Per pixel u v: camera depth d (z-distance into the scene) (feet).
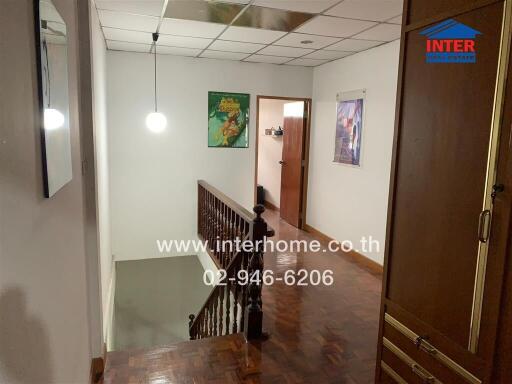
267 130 26.53
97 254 7.77
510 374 4.59
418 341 6.03
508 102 4.45
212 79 17.80
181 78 17.34
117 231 17.40
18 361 3.01
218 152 18.39
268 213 24.50
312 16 11.00
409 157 6.12
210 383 7.68
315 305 11.55
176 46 15.29
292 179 21.16
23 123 3.24
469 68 4.96
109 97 16.47
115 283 17.38
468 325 5.13
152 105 17.10
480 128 4.82
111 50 16.15
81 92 7.57
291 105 21.04
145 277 18.10
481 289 4.89
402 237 6.36
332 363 8.56
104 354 8.30
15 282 2.96
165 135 17.47
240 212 11.06
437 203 5.58
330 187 17.95
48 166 3.92
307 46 14.66
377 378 7.18
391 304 6.68
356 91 15.65
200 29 12.67
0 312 2.61
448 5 5.25
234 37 13.64
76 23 7.09
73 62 6.42
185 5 10.32
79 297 6.31
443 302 5.54
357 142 15.70
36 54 3.65
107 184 14.90
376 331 10.06
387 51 13.79
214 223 15.24
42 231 3.84
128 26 12.39
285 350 9.01
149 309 18.30
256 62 18.29
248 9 10.56
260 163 28.40
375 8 10.14
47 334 3.99
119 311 17.89
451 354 5.42
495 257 4.68
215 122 18.13
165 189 17.83
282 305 11.51
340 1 9.71
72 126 6.07
